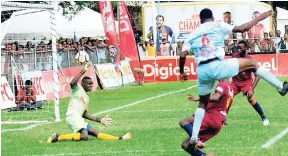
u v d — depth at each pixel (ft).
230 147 66.28
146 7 227.20
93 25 205.46
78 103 74.64
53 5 100.58
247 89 83.51
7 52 123.34
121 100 131.23
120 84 172.04
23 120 100.17
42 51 136.77
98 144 70.85
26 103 116.98
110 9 172.45
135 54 182.29
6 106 113.39
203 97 56.95
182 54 56.85
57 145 71.31
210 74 55.62
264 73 56.75
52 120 98.73
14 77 119.55
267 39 199.00
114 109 112.57
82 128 73.92
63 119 100.53
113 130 83.05
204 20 56.59
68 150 67.51
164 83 178.60
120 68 173.47
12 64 122.52
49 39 181.98
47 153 66.13
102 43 177.99
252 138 72.08
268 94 132.77
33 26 181.37
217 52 55.47
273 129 79.41
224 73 55.52
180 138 73.82
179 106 114.01
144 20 227.61
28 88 117.80
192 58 183.52
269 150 64.03
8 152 67.51
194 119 56.65
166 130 81.41
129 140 73.15
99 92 155.43
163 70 184.24
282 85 56.65
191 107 111.75
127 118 97.30
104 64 167.22
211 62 55.47
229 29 55.72
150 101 126.31
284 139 71.31
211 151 64.03
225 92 57.62
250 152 63.05
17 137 79.51
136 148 67.41
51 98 130.62
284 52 191.42
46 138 78.07
